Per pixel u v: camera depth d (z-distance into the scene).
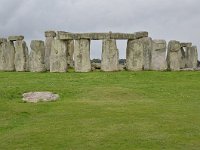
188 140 23.53
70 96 35.66
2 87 38.50
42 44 52.03
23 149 22.53
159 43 50.78
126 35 50.53
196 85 40.66
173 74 46.53
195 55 60.12
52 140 23.67
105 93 36.22
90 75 45.75
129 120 27.12
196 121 27.12
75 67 50.34
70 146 22.72
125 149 22.17
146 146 22.59
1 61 54.69
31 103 32.88
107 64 49.97
